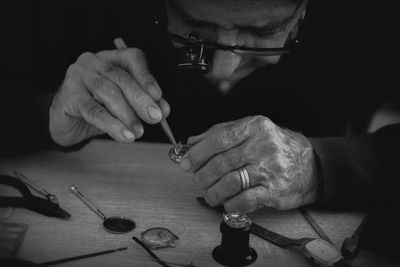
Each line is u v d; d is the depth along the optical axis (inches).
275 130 28.5
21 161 32.0
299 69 42.1
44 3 40.8
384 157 29.7
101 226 27.0
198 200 29.4
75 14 41.2
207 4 27.9
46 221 26.9
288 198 28.2
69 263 24.3
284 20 28.6
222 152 27.9
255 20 28.2
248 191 27.3
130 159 33.1
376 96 43.5
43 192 28.8
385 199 29.6
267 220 28.3
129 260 24.9
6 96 34.0
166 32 29.8
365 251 26.3
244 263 25.1
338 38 41.9
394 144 30.4
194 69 29.0
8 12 40.6
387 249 26.0
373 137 30.6
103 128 30.1
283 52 29.6
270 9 28.0
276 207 28.3
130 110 29.9
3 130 32.7
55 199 28.3
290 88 42.3
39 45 41.3
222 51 29.0
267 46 29.5
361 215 29.1
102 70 30.8
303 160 28.9
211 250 25.9
